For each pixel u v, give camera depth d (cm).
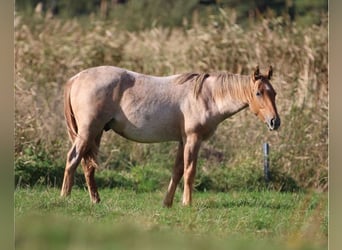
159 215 2680
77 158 2988
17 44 4616
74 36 4991
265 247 2216
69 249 2105
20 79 4084
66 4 9775
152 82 3052
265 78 3034
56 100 4131
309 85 4194
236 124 4003
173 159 3938
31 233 2120
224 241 2262
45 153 3675
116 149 3891
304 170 3794
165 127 3039
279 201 3222
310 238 2262
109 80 2997
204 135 3069
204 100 3048
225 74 3075
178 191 3591
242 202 3159
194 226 2494
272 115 2983
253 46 4753
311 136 3909
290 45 4656
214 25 5109
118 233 2228
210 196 3403
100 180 3634
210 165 3856
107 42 4938
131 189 3603
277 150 3856
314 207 2961
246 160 3838
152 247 2191
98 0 10262
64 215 2478
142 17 8425
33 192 3166
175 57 4816
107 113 2989
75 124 3059
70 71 4600
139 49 4969
